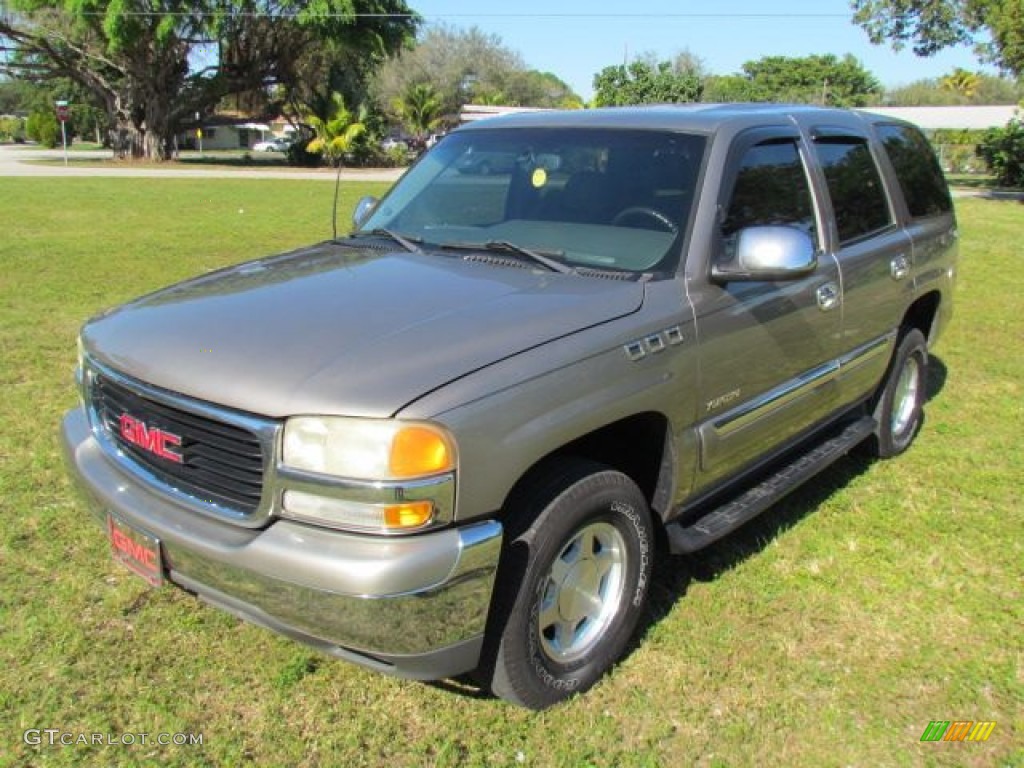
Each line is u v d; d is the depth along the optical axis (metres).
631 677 3.18
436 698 3.04
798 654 3.34
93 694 3.00
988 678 3.23
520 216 3.72
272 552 2.46
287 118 48.56
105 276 10.33
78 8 36.41
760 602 3.67
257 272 3.48
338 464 2.41
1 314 8.14
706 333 3.26
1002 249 14.27
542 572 2.76
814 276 3.94
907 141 5.24
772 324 3.62
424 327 2.75
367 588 2.36
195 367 2.67
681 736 2.90
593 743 2.85
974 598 3.75
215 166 40.91
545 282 3.17
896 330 4.84
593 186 3.67
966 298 10.19
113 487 2.91
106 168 35.84
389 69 69.69
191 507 2.68
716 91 69.12
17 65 42.44
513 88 76.50
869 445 5.25
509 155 4.02
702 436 3.33
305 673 3.15
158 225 15.66
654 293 3.15
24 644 3.23
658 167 3.60
